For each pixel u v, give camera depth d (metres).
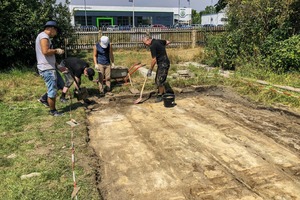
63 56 13.54
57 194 3.29
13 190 3.35
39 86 8.32
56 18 12.77
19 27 10.39
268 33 10.02
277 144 4.66
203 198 3.31
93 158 4.16
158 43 6.73
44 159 4.09
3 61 11.09
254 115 6.04
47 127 5.27
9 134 4.97
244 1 10.02
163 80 6.92
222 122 5.62
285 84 7.85
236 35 10.41
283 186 3.53
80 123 5.48
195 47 18.62
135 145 4.69
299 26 10.02
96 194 3.32
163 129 5.33
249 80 8.23
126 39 17.98
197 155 4.31
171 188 3.51
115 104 6.90
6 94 7.41
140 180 3.69
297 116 5.87
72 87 7.79
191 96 7.54
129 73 8.22
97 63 7.30
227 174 3.79
